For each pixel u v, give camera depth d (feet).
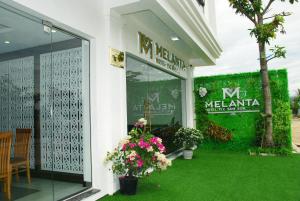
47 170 12.55
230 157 22.43
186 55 26.99
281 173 16.25
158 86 20.90
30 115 12.96
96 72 12.30
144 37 17.29
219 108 28.04
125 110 13.88
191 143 22.08
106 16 12.92
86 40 12.37
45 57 12.42
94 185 12.23
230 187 13.47
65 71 12.76
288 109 25.08
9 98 12.43
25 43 12.16
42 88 12.84
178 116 25.99
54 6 9.87
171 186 13.73
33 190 11.48
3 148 10.59
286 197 11.88
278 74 25.68
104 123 12.63
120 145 12.62
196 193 12.53
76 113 12.64
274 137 25.23
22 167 11.75
